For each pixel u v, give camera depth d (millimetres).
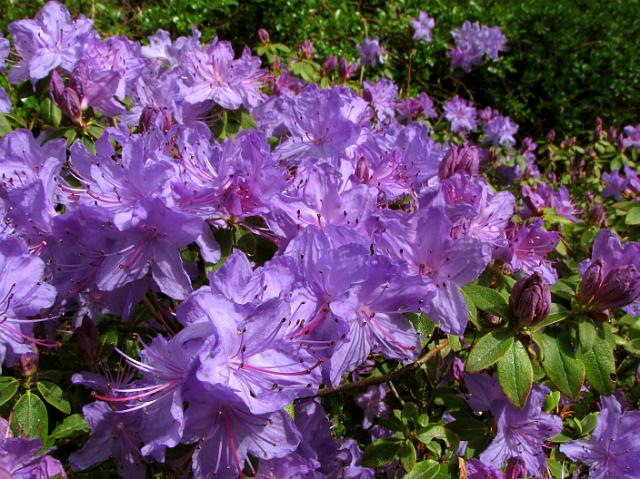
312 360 229
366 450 324
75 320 309
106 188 261
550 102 1233
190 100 375
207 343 207
